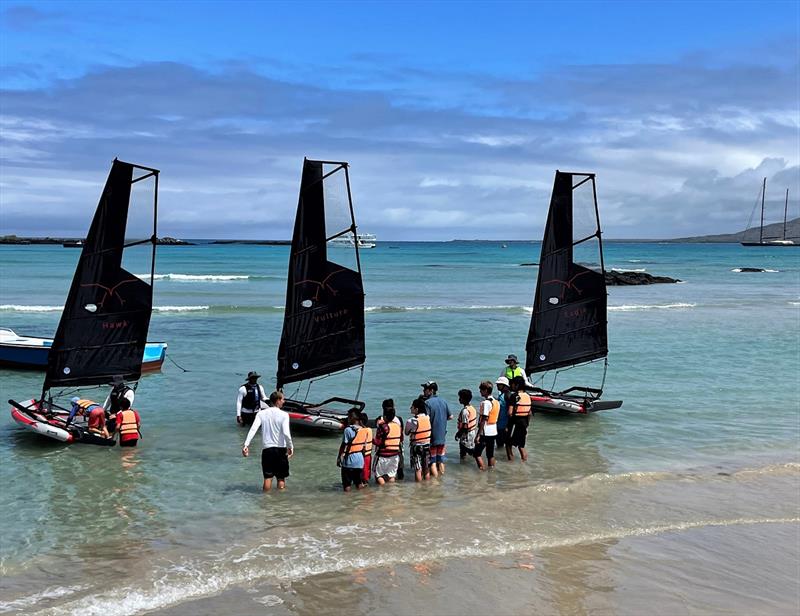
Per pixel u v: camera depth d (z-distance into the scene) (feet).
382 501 44.39
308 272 61.31
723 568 35.76
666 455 55.83
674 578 34.47
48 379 58.59
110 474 49.11
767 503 45.14
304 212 60.64
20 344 88.12
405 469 52.13
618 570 35.19
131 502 43.70
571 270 70.49
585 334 71.97
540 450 57.06
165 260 410.93
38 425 55.42
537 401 68.18
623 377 88.22
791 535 40.19
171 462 52.11
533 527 40.32
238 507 43.04
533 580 33.88
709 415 69.05
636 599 32.35
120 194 59.72
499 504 44.01
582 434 62.13
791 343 117.29
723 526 41.24
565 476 50.01
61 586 32.30
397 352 102.37
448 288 238.27
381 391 77.15
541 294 69.36
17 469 49.90
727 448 57.93
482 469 51.44
